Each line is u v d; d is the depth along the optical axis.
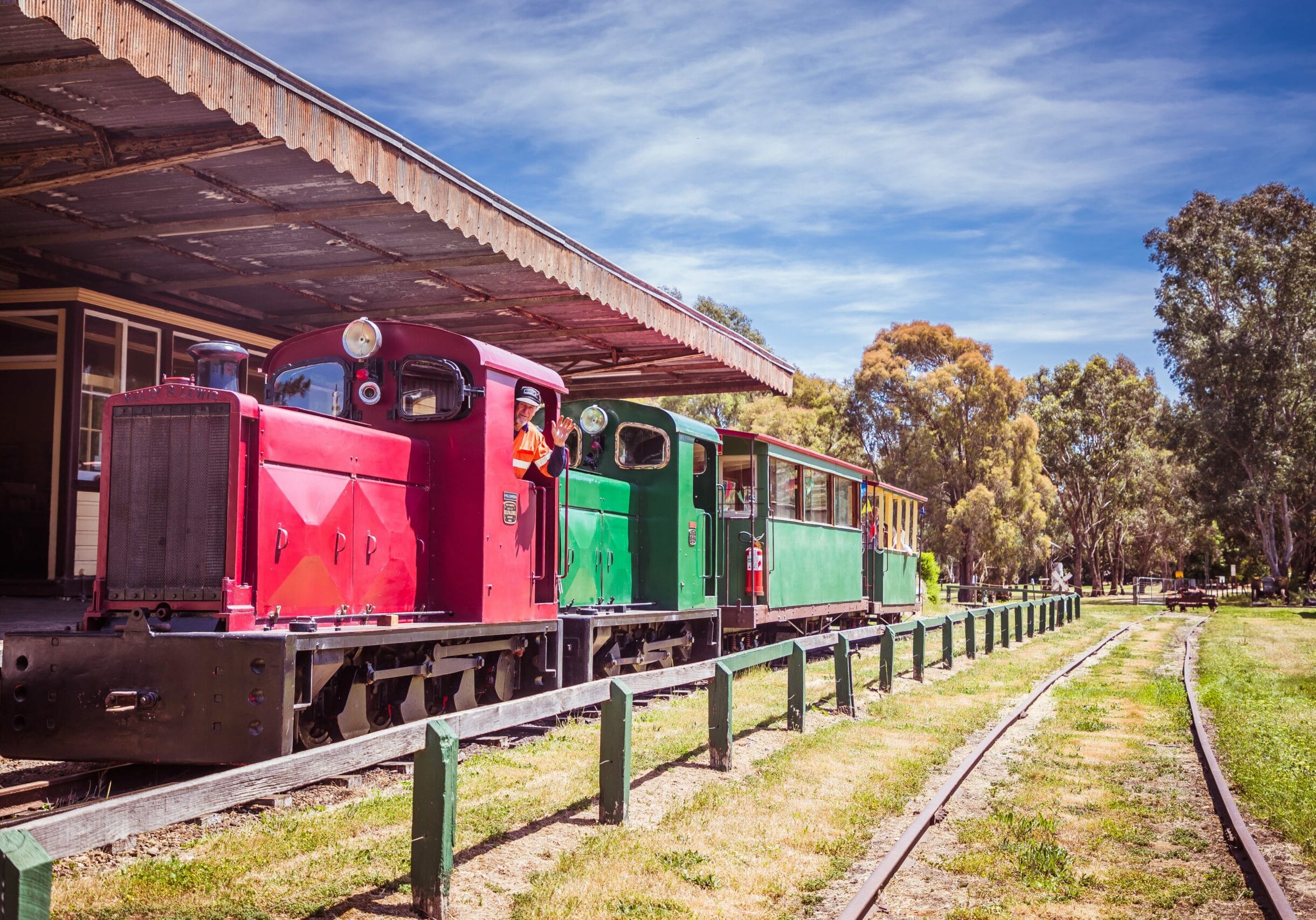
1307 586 57.69
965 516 46.62
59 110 8.19
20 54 7.23
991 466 48.19
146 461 7.06
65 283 12.84
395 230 10.98
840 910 5.14
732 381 19.39
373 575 8.17
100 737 6.59
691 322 15.10
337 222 10.70
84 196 10.18
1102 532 68.69
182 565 6.91
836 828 6.60
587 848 5.89
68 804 6.50
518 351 16.73
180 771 7.42
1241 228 50.84
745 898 5.26
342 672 7.73
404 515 8.62
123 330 13.41
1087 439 65.69
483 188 10.39
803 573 16.91
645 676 7.50
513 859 5.75
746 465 15.18
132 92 7.79
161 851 5.59
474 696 9.43
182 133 8.69
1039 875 5.77
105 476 7.12
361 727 7.85
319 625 7.40
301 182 9.70
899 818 6.99
